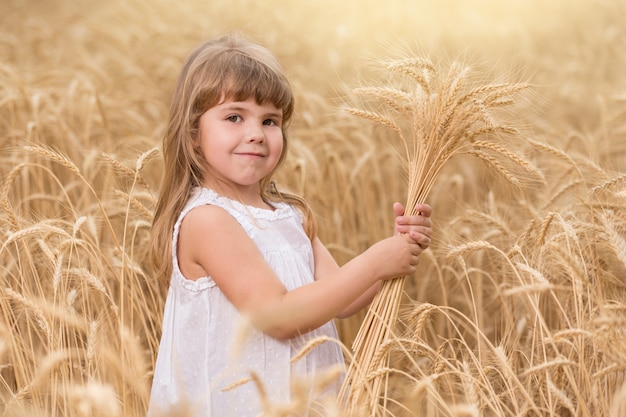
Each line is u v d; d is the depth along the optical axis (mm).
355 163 5023
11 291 2633
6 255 3703
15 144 4879
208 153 2504
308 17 11320
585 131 6176
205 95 2471
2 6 13148
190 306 2473
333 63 7688
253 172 2473
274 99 2512
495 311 3846
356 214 4801
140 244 3828
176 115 2592
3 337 2551
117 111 5746
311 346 2051
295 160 4582
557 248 2244
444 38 9469
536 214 3303
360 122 5512
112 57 8391
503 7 11359
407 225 2400
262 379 2375
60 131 5004
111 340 3084
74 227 2842
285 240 2578
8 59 8414
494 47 9172
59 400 2580
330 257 2859
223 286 2387
